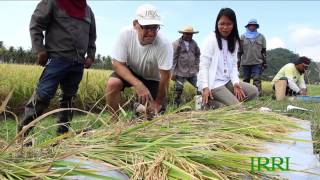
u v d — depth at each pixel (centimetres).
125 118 301
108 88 471
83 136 278
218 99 547
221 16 537
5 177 195
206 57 549
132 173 217
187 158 231
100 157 229
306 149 318
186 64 959
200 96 528
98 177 202
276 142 334
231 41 552
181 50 952
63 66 473
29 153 225
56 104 684
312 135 389
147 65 467
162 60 456
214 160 231
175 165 222
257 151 292
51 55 473
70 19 473
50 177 198
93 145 248
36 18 458
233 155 234
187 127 298
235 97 538
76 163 210
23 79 933
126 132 271
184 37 952
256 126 325
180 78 954
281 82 891
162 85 470
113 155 235
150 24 415
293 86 898
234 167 229
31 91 873
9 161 209
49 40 473
